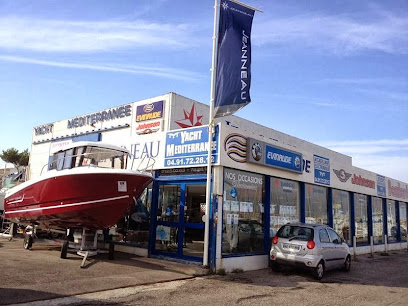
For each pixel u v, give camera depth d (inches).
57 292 288.4
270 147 518.6
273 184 538.0
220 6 470.3
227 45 460.1
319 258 430.3
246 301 307.0
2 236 663.8
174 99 609.0
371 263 627.8
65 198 430.3
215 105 453.4
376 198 894.4
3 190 766.5
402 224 1029.2
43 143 864.3
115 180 414.6
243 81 451.2
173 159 495.5
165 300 293.9
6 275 324.5
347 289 384.2
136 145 556.7
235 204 465.7
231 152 457.1
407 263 649.6
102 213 423.5
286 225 470.6
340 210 725.9
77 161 445.7
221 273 419.2
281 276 437.7
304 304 309.0
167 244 484.4
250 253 477.1
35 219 492.1
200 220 456.4
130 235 529.7
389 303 327.3
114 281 339.9
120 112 684.1
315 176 631.2
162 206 505.0
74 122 783.7
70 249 460.8
